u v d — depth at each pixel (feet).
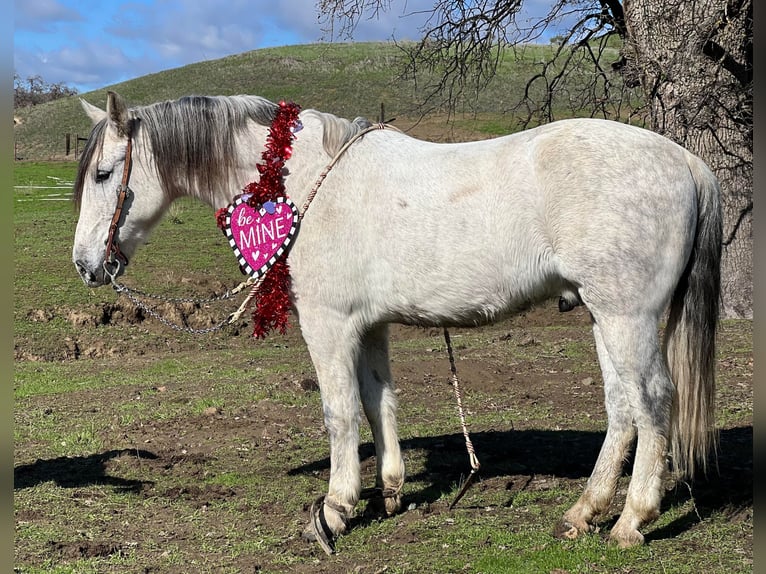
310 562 12.89
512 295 12.81
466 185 12.82
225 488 16.72
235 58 192.44
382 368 14.87
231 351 34.58
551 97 38.88
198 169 14.66
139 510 15.62
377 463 14.96
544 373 26.53
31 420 23.35
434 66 39.60
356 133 13.91
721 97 29.63
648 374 12.07
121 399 25.75
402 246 13.01
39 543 13.89
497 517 14.33
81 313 38.06
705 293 12.56
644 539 12.43
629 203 11.94
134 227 15.11
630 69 31.58
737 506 13.97
